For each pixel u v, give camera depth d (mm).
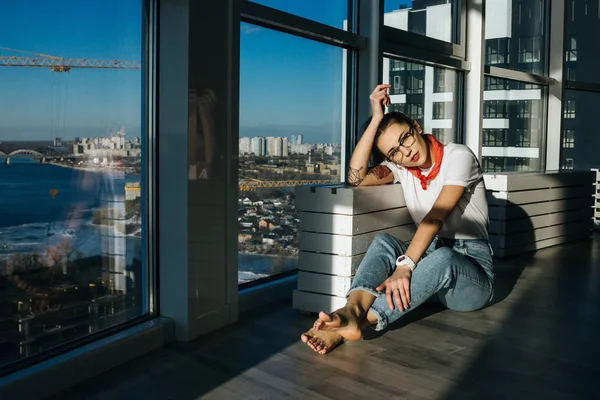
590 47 6695
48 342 2354
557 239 5520
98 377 2398
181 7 2727
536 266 4578
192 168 2797
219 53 2945
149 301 2879
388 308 2635
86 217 2514
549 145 6445
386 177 3283
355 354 2646
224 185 3039
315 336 2596
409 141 2934
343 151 4164
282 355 2639
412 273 2688
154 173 2850
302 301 3227
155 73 2807
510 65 5918
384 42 4215
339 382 2342
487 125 5648
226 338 2873
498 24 5723
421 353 2656
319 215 3133
